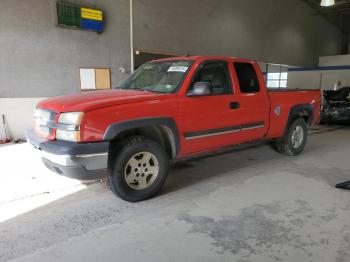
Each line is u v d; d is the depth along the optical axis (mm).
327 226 2922
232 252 2488
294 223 2984
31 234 2807
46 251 2523
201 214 3193
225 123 4148
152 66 4379
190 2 11281
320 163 5234
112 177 3297
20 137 7746
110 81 9312
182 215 3174
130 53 9672
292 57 16969
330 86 18625
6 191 3861
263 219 3072
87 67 8781
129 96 3379
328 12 18422
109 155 3307
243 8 13539
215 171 4699
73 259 2408
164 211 3271
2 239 2719
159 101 3443
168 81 3879
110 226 2949
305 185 4086
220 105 4035
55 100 3414
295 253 2469
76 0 8281
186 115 3676
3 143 7066
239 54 13766
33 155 5734
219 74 4152
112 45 9227
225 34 12891
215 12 12305
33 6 7594
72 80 8539
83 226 2951
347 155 5859
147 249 2543
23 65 7676
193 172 4641
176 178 4352
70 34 8320
